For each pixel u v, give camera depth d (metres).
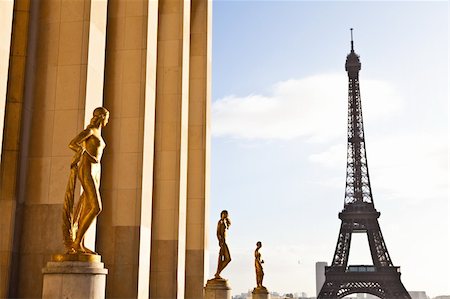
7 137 22.12
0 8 18.25
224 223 37.22
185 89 36.56
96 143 17.39
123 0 29.56
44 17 23.81
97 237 26.95
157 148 34.97
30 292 21.41
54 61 23.33
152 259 33.19
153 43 29.95
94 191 17.20
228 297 36.00
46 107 23.00
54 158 22.42
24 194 22.34
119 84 28.64
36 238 21.84
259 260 50.75
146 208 27.72
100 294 16.81
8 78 22.62
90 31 23.50
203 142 41.81
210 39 45.38
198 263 39.41
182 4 36.97
